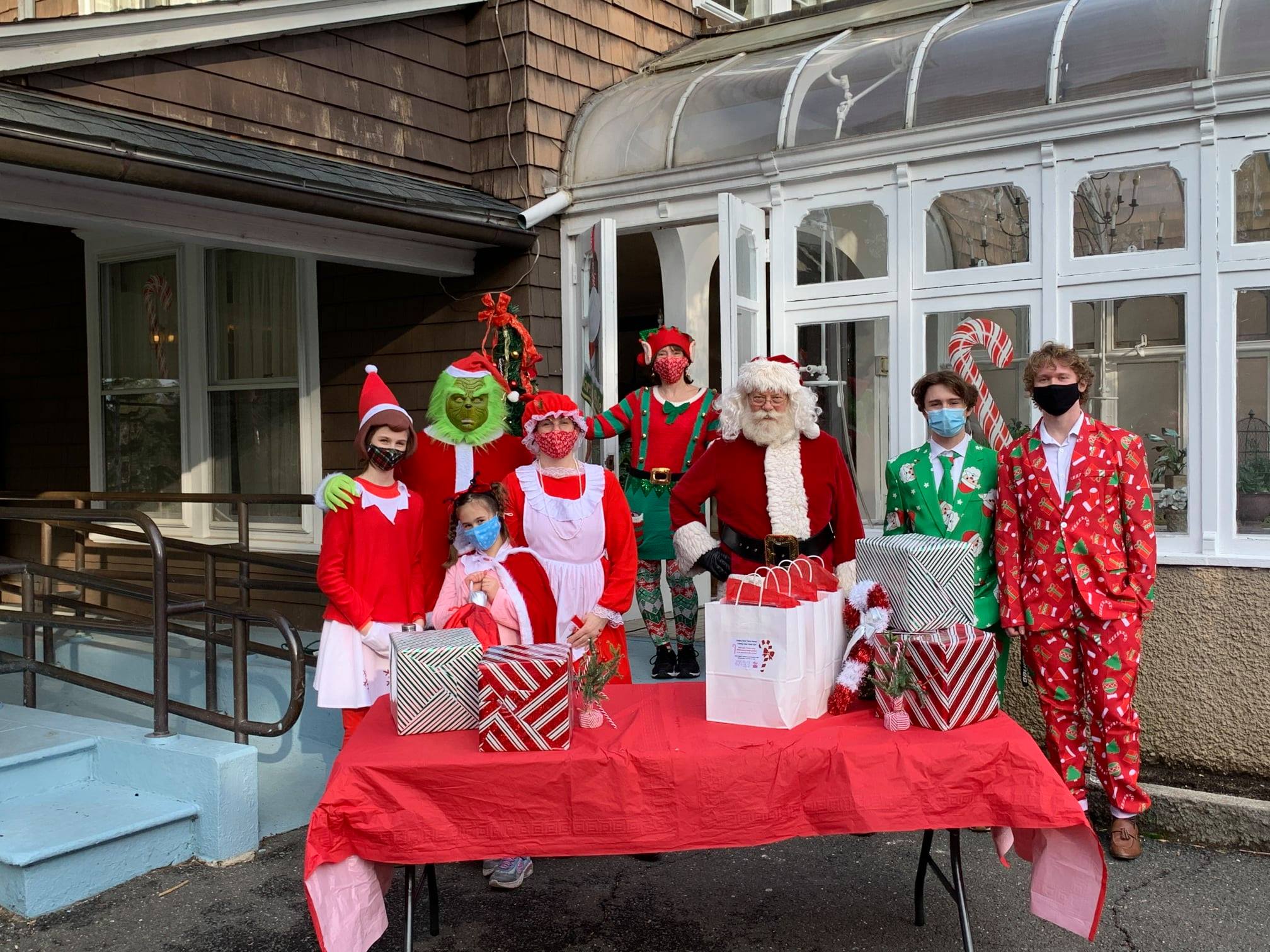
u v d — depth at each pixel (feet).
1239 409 14.69
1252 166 14.60
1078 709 12.91
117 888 12.15
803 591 9.77
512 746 8.77
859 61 18.71
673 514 13.38
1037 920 11.23
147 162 14.28
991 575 13.04
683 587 17.42
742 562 12.99
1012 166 16.31
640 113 21.03
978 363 16.67
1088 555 12.40
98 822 12.36
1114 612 12.37
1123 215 15.48
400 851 8.55
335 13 18.56
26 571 15.61
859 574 10.17
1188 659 14.73
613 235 19.80
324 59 18.83
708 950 10.63
